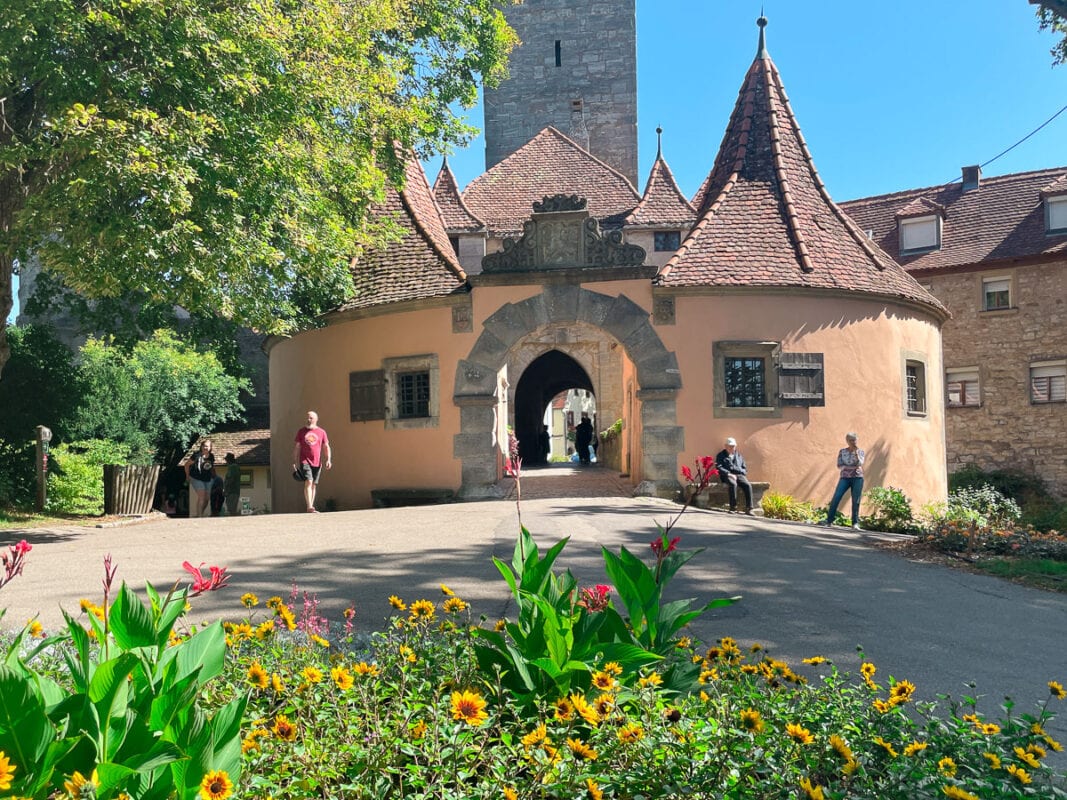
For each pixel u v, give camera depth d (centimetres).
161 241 1008
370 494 1581
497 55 2066
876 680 484
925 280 2914
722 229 1612
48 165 1132
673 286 1474
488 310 1511
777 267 1537
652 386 1471
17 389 1805
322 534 1014
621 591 363
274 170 1132
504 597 646
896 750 292
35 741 205
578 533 977
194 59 1028
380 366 1592
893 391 1606
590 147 3672
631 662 315
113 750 216
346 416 1642
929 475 1691
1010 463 2736
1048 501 2584
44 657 369
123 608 240
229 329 1992
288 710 288
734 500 1356
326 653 403
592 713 261
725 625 597
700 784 254
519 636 332
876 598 706
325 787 249
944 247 2947
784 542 970
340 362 1661
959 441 2828
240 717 227
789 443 1484
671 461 1460
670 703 307
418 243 1722
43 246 1123
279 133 1158
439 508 1297
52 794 210
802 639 566
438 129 1866
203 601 624
